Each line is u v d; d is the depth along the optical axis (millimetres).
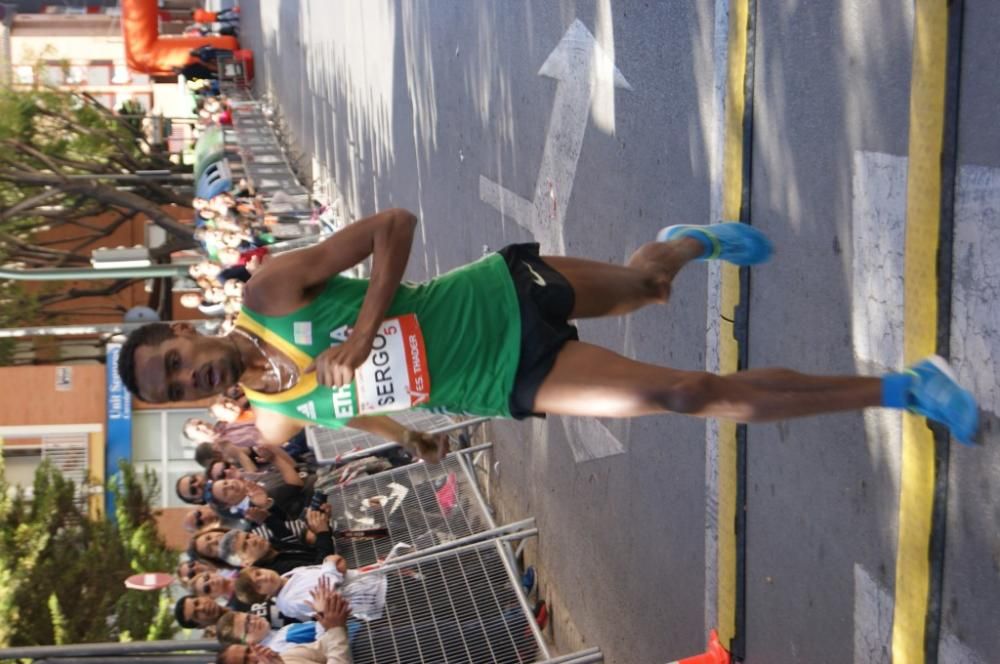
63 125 23672
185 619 5938
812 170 3592
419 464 7254
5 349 20062
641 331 5004
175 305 22812
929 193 2957
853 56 3350
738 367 4055
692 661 4203
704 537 4367
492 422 7691
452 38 8250
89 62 42375
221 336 3215
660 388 3020
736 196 4023
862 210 3316
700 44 4277
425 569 6191
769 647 3939
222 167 16359
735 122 4004
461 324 3223
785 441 3775
